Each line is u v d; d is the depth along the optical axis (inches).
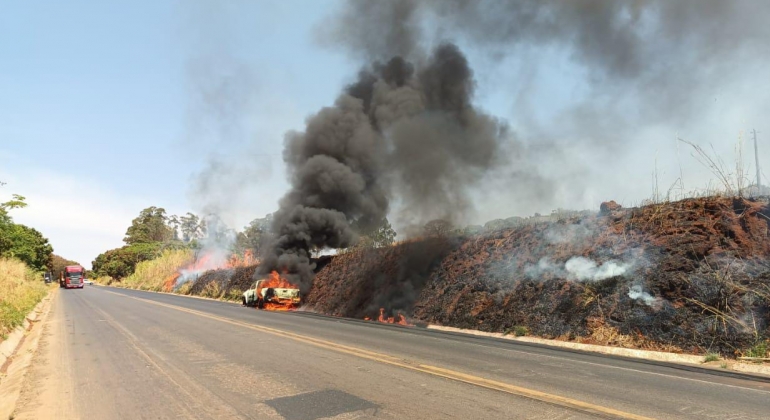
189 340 435.2
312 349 381.4
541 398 225.0
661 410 205.0
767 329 358.9
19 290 932.0
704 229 471.8
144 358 343.9
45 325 610.5
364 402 218.7
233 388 248.4
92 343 430.0
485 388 245.4
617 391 241.0
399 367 304.2
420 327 624.7
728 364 338.6
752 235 438.3
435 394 233.1
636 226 535.8
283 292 1019.9
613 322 450.0
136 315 719.7
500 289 605.3
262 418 195.9
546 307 523.5
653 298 441.4
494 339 481.7
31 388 262.8
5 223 1568.7
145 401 227.1
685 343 387.9
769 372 308.3
